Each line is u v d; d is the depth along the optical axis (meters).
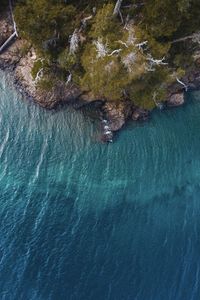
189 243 41.22
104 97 41.28
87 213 41.09
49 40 34.25
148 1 32.78
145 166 43.59
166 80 36.03
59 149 42.41
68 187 41.66
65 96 41.50
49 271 38.28
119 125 42.81
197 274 39.88
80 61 35.19
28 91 41.62
